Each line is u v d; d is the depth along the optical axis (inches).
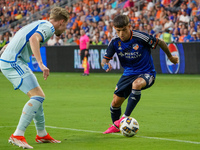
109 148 687.7
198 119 1044.5
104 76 2864.2
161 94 1701.5
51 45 3725.4
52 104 1392.7
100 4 3814.0
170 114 1138.0
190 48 2709.2
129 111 827.4
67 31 3772.1
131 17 3329.2
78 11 4015.8
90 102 1448.1
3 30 4532.5
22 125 691.4
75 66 3358.8
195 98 1546.5
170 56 907.4
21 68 709.3
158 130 883.4
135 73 858.1
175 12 3181.6
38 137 745.6
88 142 748.0
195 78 2511.1
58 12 733.9
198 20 2915.8
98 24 3641.7
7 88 2084.2
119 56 873.5
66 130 890.7
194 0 3051.2
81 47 2979.8
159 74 2866.6
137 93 824.9
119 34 835.4
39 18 4281.5
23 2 4719.5
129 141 755.4
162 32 3004.4
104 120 1035.9
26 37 712.4
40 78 2770.7
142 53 856.3
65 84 2256.4
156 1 3405.5
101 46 3157.0
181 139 770.2
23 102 1477.6
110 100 1508.4
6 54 717.9
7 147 707.4
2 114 1171.3
